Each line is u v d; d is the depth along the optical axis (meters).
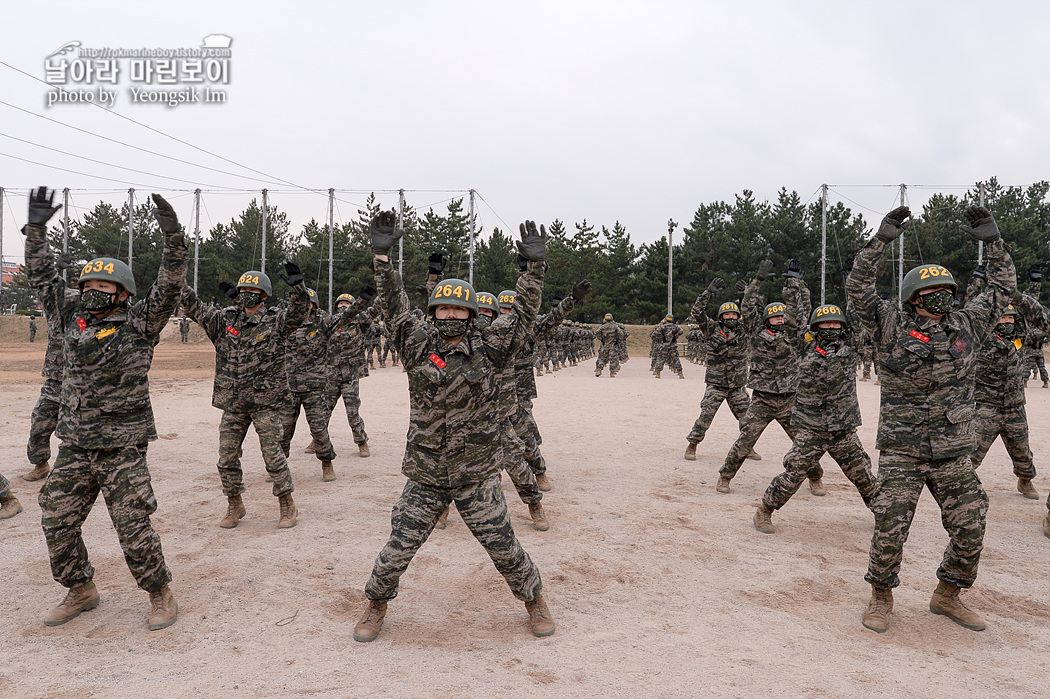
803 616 4.38
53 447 9.83
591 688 3.38
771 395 7.35
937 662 3.74
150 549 4.08
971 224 4.45
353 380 9.69
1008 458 9.76
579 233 68.75
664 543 5.84
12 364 26.52
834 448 6.00
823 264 46.72
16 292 94.00
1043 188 65.00
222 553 5.43
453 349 3.89
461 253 68.50
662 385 21.75
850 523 6.56
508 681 3.44
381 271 3.86
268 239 63.44
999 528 6.46
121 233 62.50
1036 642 4.05
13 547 5.52
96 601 4.41
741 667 3.62
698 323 9.39
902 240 50.69
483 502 3.91
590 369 30.69
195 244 58.34
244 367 6.02
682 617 4.32
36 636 4.00
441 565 5.24
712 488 7.96
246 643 3.90
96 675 3.50
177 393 17.78
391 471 8.68
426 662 3.66
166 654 3.75
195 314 5.85
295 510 6.32
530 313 4.00
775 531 6.23
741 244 56.78
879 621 4.18
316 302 7.96
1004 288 4.33
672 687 3.39
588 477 8.48
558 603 4.54
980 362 7.56
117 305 4.24
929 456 4.17
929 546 5.83
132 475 4.09
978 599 4.70
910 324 4.32
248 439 10.77
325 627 4.13
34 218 4.45
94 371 4.02
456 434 3.85
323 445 8.01
